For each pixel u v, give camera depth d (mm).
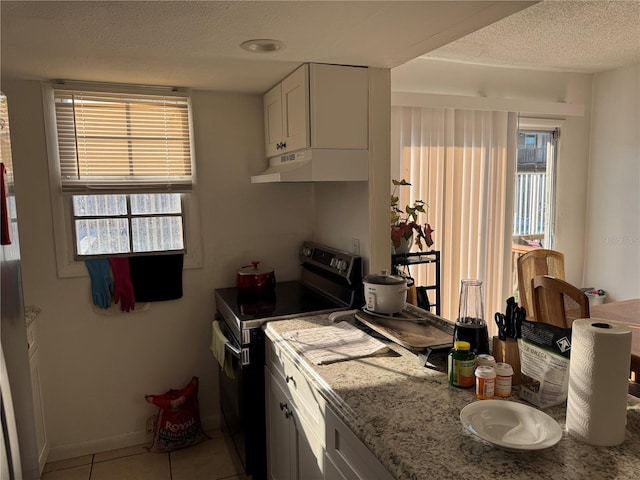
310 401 1589
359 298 2303
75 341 2523
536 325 1323
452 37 1749
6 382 1563
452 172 3461
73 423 2559
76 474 2398
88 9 1437
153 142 2562
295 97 2203
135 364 2648
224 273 2785
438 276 2943
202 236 2713
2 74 2209
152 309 2654
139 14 1486
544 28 2709
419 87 3422
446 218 3473
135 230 2600
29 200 2375
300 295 2586
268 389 2115
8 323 1604
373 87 2178
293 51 1908
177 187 2619
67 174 2428
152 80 2375
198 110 2643
